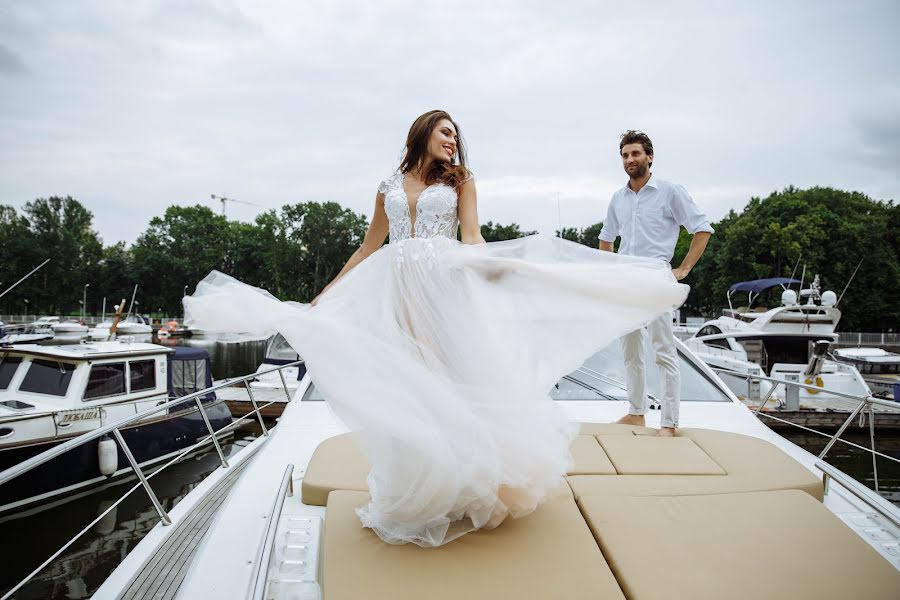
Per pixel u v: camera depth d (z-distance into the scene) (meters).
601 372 4.86
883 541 2.36
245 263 84.94
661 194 3.91
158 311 83.69
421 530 2.01
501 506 2.10
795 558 1.97
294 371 17.06
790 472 2.74
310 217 80.38
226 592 1.98
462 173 2.49
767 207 49.94
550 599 1.72
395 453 2.02
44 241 78.62
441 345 2.19
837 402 15.27
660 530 2.14
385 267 2.40
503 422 2.11
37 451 8.82
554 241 2.51
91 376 9.81
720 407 4.30
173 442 10.94
